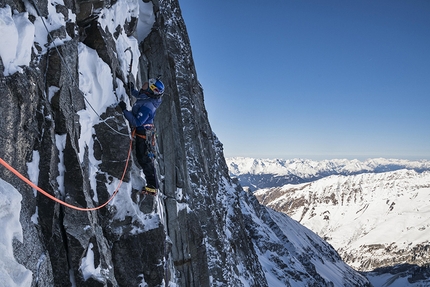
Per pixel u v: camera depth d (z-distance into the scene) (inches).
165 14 661.9
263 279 1391.5
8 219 170.4
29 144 206.5
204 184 651.5
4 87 184.7
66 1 273.4
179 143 536.7
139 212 315.0
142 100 312.0
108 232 287.6
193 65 812.0
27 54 206.2
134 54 390.3
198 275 523.8
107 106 310.7
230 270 715.4
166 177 484.1
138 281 295.1
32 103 207.3
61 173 233.0
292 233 5506.9
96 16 306.5
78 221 232.2
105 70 308.2
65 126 237.6
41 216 210.8
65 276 219.5
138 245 299.0
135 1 397.7
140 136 313.0
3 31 184.1
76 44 273.7
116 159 300.7
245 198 3346.5
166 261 362.0
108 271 257.8
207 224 634.2
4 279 149.7
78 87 272.4
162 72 501.7
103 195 287.4
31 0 222.2
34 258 192.5
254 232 2802.7
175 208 482.3
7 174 184.9
